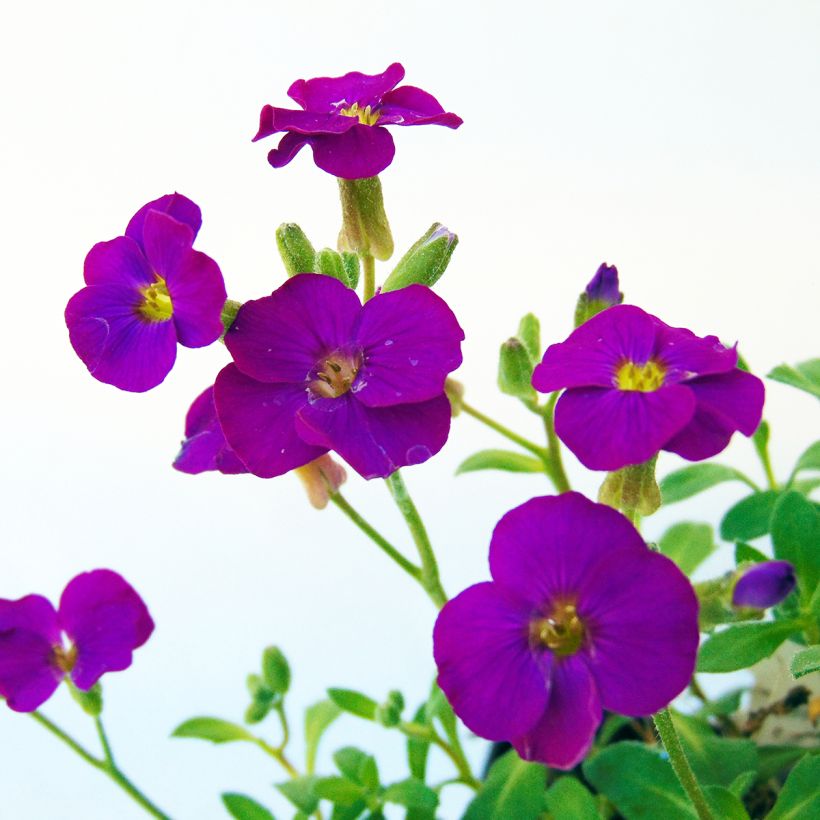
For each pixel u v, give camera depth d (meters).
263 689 0.25
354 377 0.21
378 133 0.22
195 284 0.21
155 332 0.22
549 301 0.32
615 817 0.26
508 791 0.24
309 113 0.22
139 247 0.22
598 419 0.21
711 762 0.25
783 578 0.21
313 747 0.27
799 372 0.26
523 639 0.20
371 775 0.25
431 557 0.23
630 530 0.20
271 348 0.21
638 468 0.21
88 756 0.24
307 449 0.21
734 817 0.23
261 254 0.31
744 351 0.32
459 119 0.22
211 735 0.26
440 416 0.21
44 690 0.23
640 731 0.27
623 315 0.21
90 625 0.23
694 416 0.21
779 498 0.24
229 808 0.25
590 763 0.24
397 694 0.25
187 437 0.23
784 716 0.27
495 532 0.20
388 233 0.23
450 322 0.21
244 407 0.21
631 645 0.20
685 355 0.21
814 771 0.23
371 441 0.21
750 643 0.24
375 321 0.21
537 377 0.21
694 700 0.27
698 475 0.27
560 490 0.25
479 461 0.26
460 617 0.20
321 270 0.22
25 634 0.23
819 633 0.24
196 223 0.22
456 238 0.22
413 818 0.25
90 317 0.22
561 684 0.20
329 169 0.22
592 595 0.20
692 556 0.26
